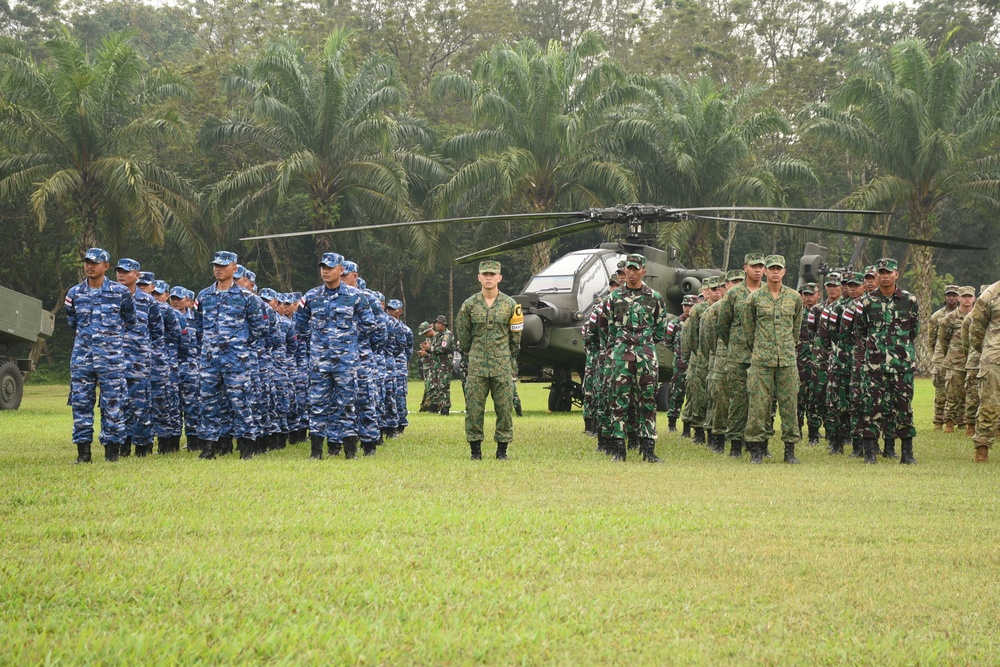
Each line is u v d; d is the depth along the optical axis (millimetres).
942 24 47344
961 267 45219
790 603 4168
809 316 11969
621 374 9859
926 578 4598
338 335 9875
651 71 49562
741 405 10320
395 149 33969
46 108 28094
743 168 42656
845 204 32500
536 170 30328
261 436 10555
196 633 3654
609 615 3951
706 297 12141
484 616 3947
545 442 11609
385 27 46406
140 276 10406
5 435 13062
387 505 6461
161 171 32188
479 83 31906
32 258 40156
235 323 9922
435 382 18016
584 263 17812
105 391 9477
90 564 4641
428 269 32719
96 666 3279
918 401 22750
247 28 47094
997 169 32344
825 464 9555
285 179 29203
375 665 3357
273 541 5266
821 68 44938
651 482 7785
